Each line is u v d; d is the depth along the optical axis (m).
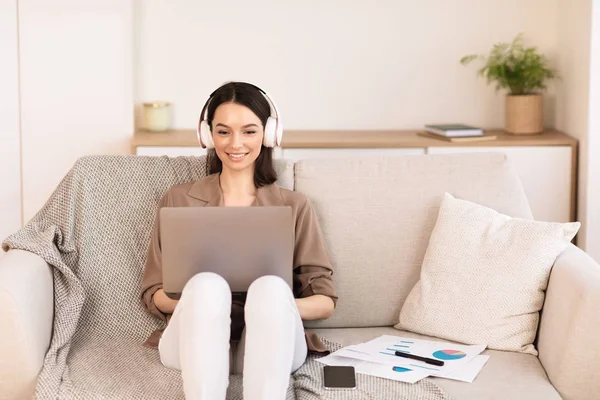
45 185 3.70
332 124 3.98
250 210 1.96
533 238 2.20
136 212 2.37
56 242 2.27
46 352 2.06
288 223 1.97
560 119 3.82
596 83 3.39
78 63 3.64
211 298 1.83
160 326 2.28
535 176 3.55
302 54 3.92
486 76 3.95
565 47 3.74
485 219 2.29
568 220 3.56
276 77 3.93
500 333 2.16
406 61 3.95
